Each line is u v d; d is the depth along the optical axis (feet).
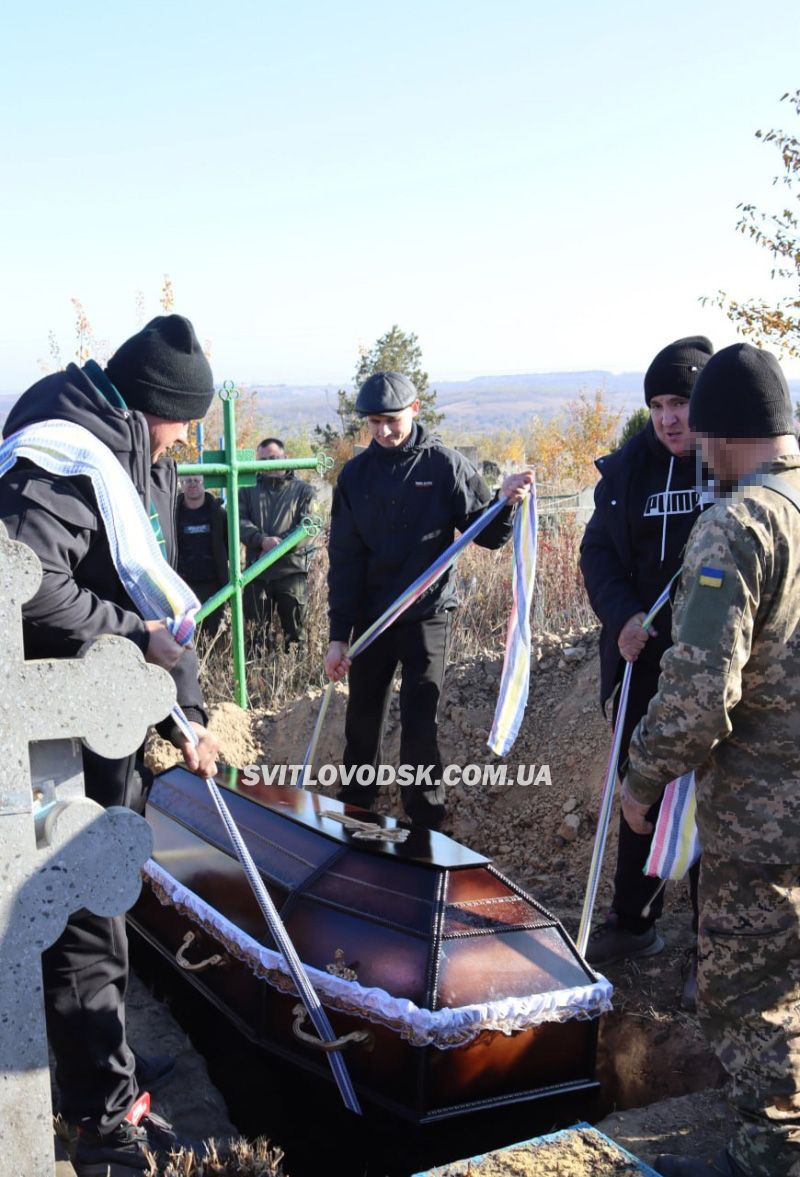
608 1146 8.40
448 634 16.38
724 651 8.02
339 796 18.28
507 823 17.28
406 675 16.15
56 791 7.60
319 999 9.84
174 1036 12.12
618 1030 12.11
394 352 94.94
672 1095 11.41
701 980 8.73
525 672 13.60
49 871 7.31
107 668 7.29
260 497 25.68
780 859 8.23
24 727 7.12
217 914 11.39
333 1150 9.93
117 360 9.39
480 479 16.20
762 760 8.32
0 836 7.14
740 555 8.08
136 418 8.98
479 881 10.27
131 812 7.62
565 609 27.35
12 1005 7.29
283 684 23.24
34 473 8.40
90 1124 8.95
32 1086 7.39
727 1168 8.63
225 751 19.36
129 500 8.59
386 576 16.02
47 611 8.13
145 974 13.25
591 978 10.00
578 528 31.60
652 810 12.19
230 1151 8.57
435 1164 9.20
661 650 12.37
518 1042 9.58
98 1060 8.92
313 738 16.93
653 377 11.91
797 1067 8.21
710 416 8.64
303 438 89.71
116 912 7.58
